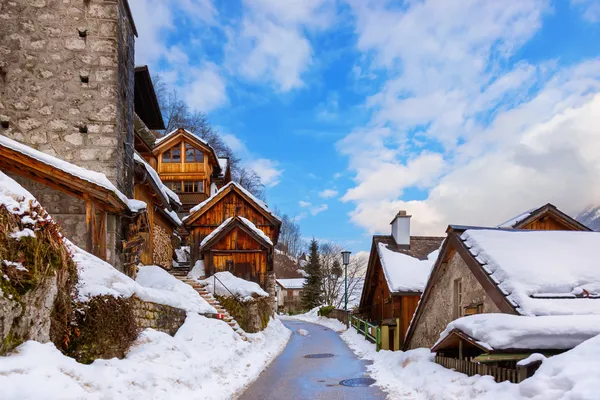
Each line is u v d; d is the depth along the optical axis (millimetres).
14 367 4582
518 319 6797
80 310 6887
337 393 8930
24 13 12102
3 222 5172
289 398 8523
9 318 4863
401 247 21422
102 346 7184
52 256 5969
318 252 54406
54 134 11867
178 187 31688
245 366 11719
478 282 9359
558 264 8648
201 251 22141
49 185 10148
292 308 64875
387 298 19328
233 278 20125
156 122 19844
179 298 13742
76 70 12078
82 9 12234
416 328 13227
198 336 12266
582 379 4754
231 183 25234
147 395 6789
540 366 5688
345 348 17438
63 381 4941
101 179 10273
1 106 11805
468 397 6645
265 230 25234
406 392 8703
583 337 6406
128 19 13547
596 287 8055
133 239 12289
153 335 9477
